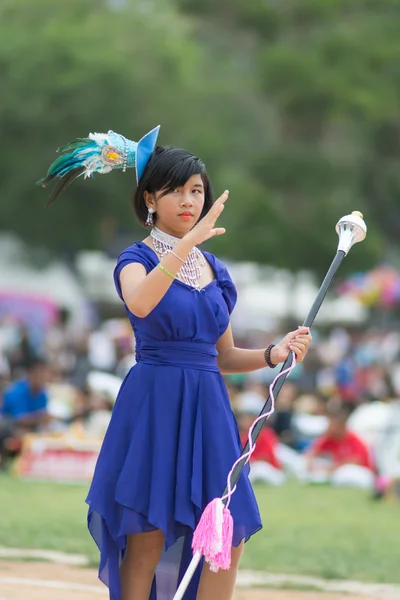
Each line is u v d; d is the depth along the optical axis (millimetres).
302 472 32219
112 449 9930
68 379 42844
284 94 79125
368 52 79250
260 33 86062
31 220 76438
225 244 76938
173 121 75000
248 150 81812
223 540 9352
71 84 72562
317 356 46531
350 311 80625
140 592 10070
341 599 14180
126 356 43812
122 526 9727
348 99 77812
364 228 10711
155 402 9875
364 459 31484
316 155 79938
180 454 9789
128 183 77875
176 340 9969
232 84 81562
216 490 9828
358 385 43906
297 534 19969
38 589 13695
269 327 76812
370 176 85250
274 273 80375
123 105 73500
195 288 10109
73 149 10383
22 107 73250
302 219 79250
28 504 22797
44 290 74750
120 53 74188
